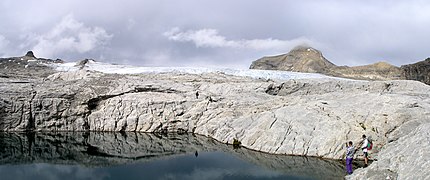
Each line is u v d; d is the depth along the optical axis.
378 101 36.72
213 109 48.94
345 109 36.75
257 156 34.66
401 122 32.59
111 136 45.88
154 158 34.62
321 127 35.34
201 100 51.03
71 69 79.88
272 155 34.91
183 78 63.88
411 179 19.17
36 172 29.41
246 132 40.47
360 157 31.77
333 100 40.53
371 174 22.83
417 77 81.00
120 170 30.31
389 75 112.94
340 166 30.27
